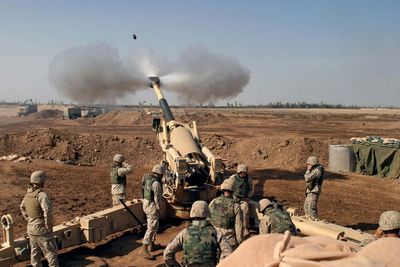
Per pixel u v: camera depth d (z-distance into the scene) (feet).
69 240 23.71
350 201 41.06
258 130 121.29
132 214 28.02
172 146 33.27
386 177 51.57
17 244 21.40
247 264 5.55
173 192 30.50
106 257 25.64
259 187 46.57
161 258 25.48
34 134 65.57
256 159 60.95
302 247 5.24
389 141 52.24
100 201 40.09
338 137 101.24
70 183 47.67
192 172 30.89
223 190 20.71
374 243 5.43
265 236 5.93
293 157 59.67
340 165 54.70
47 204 20.79
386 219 12.44
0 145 62.90
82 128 125.39
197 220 14.85
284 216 18.94
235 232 20.20
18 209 36.45
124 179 32.01
